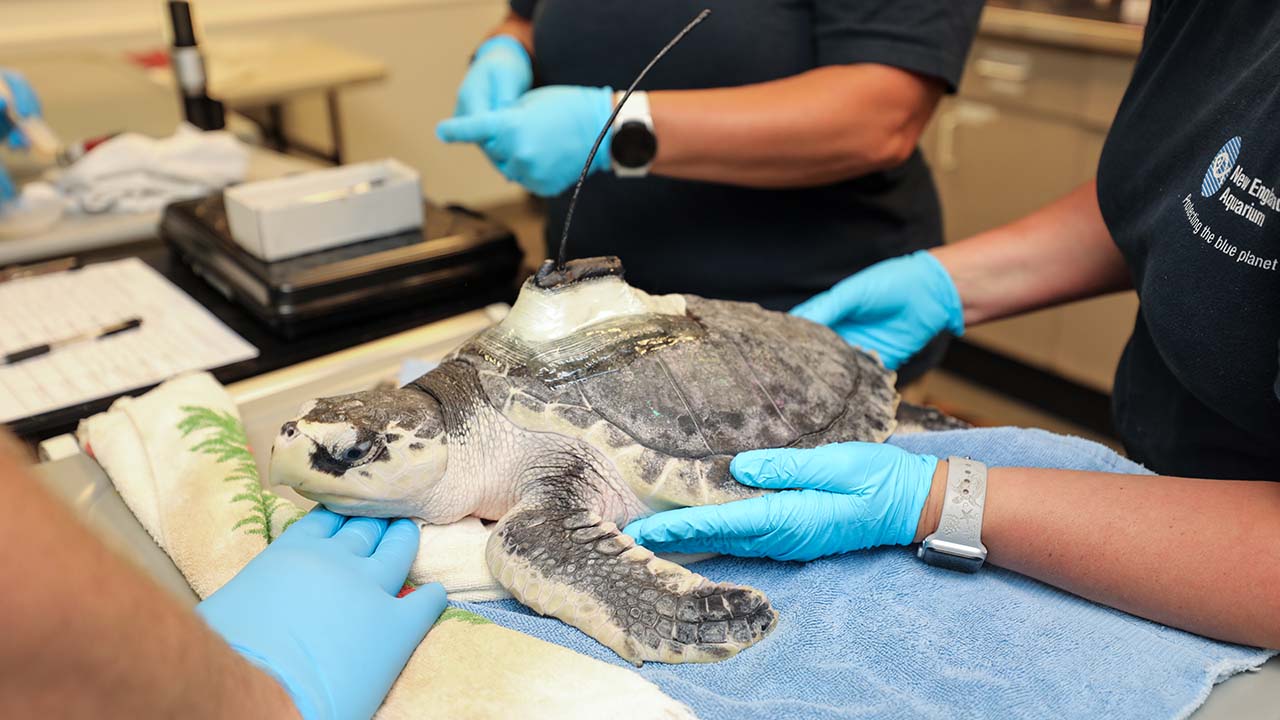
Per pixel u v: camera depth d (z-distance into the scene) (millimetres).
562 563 699
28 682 342
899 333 1145
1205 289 696
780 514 735
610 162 1113
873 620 692
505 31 1519
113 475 856
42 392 1102
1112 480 725
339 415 744
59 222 1581
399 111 3768
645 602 667
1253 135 662
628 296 854
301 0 3373
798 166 1144
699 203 1318
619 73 1275
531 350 811
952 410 2715
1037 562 712
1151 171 801
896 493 747
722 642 654
